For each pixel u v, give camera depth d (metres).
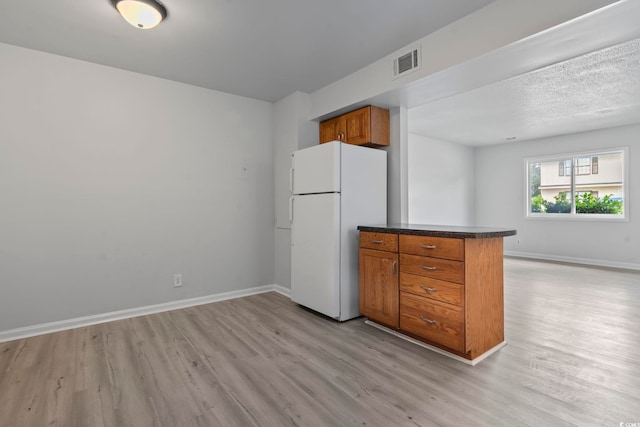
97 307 3.05
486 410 1.69
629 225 5.68
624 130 5.67
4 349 2.46
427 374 2.07
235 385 1.95
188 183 3.57
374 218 3.30
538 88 3.80
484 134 6.36
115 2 2.11
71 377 2.05
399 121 3.43
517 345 2.48
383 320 2.77
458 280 2.20
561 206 6.56
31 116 2.78
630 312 3.25
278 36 2.60
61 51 2.82
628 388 1.88
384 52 2.88
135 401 1.80
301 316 3.22
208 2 2.15
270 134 4.20
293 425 1.59
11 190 2.70
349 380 2.00
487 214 7.59
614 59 3.03
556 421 1.60
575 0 1.83
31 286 2.77
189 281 3.57
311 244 3.26
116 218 3.16
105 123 3.10
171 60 3.01
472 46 2.30
